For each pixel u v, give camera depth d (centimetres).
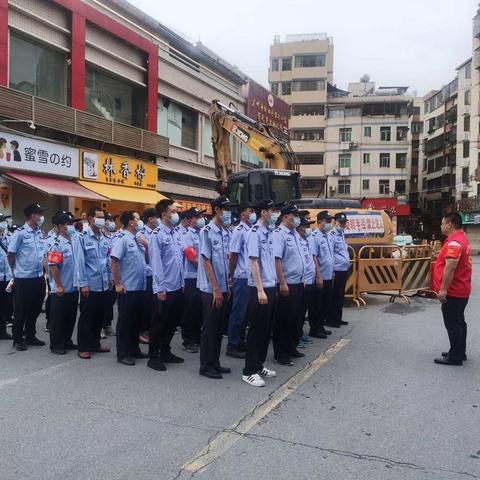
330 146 4809
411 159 5716
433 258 1170
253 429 391
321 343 688
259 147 1344
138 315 595
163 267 556
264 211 532
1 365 571
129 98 1888
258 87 2802
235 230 556
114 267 573
